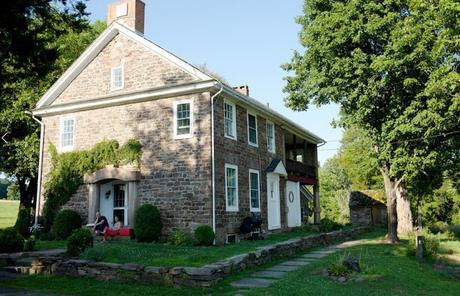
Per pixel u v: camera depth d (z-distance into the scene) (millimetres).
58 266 11852
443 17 13883
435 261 15828
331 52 18594
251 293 8797
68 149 19906
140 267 10570
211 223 16047
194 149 16859
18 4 10297
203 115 16922
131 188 17594
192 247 14680
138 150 17969
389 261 13711
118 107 18938
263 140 21875
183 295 9125
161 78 18141
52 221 19562
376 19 17250
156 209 16719
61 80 20328
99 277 11109
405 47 16484
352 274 10875
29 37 11172
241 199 18625
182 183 16844
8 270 12383
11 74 11836
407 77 17281
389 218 20500
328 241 19844
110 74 19484
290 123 24375
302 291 8945
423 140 17766
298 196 25922
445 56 15844
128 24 20391
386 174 20875
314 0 20406
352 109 19422
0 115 23438
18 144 24219
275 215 22172
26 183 28672
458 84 14758
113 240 16891
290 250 15438
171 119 17562
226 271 10719
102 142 18828
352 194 35625
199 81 16906
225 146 17672
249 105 19906
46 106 20750
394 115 18438
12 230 14445
